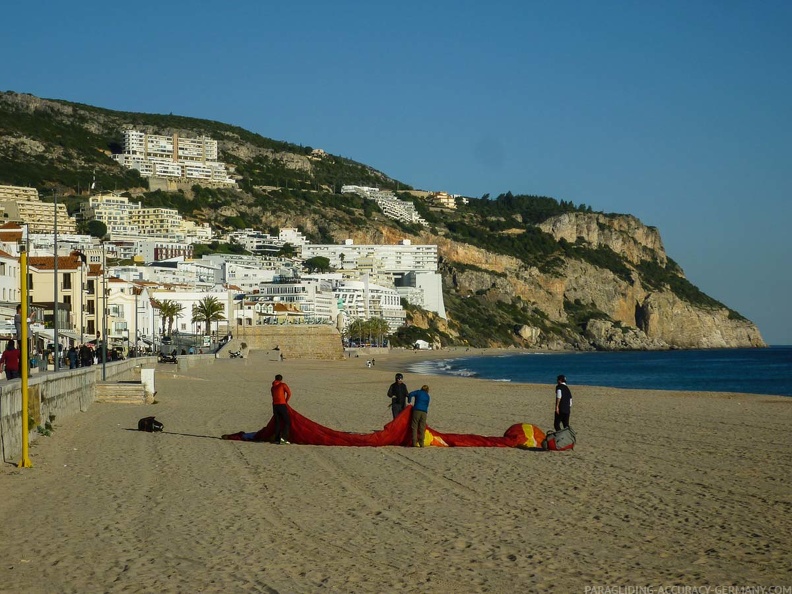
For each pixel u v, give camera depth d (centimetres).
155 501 2019
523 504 1994
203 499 2045
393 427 3048
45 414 3322
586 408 5156
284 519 1831
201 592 1337
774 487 2219
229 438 3194
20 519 1823
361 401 5694
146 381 4991
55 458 2669
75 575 1423
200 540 1650
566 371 15638
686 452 2922
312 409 4956
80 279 10012
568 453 2878
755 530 1738
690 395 6588
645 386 10338
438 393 7025
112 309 14250
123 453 2803
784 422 4116
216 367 11325
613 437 3425
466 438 3048
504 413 4756
